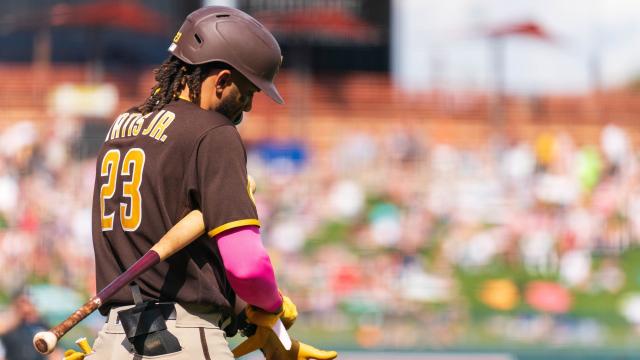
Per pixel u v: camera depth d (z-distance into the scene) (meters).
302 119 84.00
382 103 87.56
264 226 65.25
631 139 80.75
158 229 10.81
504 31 84.88
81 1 89.88
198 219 10.59
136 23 82.69
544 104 87.62
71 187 65.69
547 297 61.53
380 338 57.06
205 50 11.08
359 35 85.44
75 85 82.25
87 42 90.00
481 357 55.09
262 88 11.15
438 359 55.31
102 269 11.27
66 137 71.69
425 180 71.38
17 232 60.28
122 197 11.07
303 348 11.94
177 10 91.25
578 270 63.25
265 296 10.66
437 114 86.06
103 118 77.44
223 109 11.30
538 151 72.56
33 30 89.81
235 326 11.65
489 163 73.44
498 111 85.06
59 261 59.16
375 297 60.00
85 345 11.59
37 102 78.94
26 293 39.12
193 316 10.88
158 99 11.33
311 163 74.00
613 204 68.25
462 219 66.62
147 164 10.88
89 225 61.41
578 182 69.88
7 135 69.44
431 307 60.16
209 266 10.95
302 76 87.81
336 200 67.94
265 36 11.27
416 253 63.72
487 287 61.84
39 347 9.84
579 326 59.62
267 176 71.31
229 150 10.72
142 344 10.75
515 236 65.19
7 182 63.88
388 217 66.31
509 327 59.06
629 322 60.44
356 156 74.75
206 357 10.81
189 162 10.75
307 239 64.62
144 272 10.53
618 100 88.69
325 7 91.19
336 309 59.19
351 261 62.56
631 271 63.75
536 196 68.56
